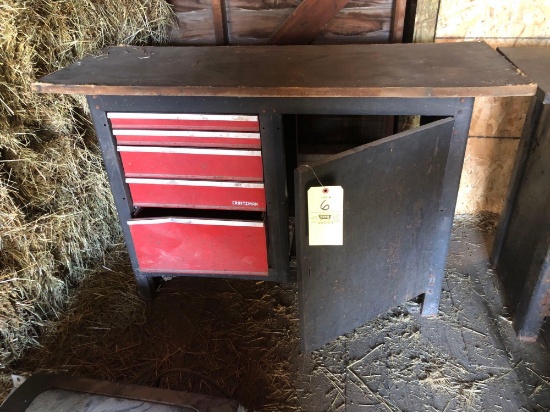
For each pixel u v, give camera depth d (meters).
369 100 1.40
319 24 2.08
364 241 1.48
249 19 2.15
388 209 1.47
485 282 1.98
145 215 1.77
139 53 1.76
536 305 1.61
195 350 1.74
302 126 2.44
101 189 2.03
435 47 1.70
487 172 2.28
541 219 1.58
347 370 1.63
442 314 1.83
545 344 1.70
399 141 1.35
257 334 1.79
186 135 1.53
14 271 1.60
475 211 2.41
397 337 1.74
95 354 1.73
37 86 1.45
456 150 1.47
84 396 1.28
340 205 1.29
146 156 1.58
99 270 2.07
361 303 1.63
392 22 2.06
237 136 1.50
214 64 1.61
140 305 1.93
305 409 1.52
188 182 1.62
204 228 1.67
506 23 1.95
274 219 1.65
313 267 1.40
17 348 1.67
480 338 1.73
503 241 1.96
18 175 1.64
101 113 1.52
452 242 2.22
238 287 2.02
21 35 1.56
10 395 1.29
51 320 1.83
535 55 1.62
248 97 1.42
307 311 1.48
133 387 1.31
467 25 1.97
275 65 1.58
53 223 1.74
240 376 1.63
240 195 1.62
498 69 1.43
